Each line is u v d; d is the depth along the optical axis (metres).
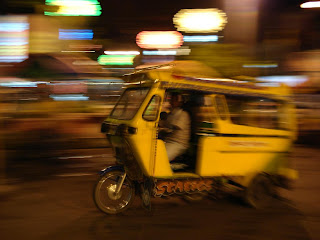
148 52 11.61
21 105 8.80
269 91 5.11
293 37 12.51
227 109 4.81
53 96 9.38
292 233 4.08
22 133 8.51
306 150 9.33
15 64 9.85
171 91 4.90
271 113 5.20
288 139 5.25
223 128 4.70
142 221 4.31
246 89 4.93
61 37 10.55
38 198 5.12
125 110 4.59
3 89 8.88
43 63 10.23
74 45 10.98
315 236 4.01
